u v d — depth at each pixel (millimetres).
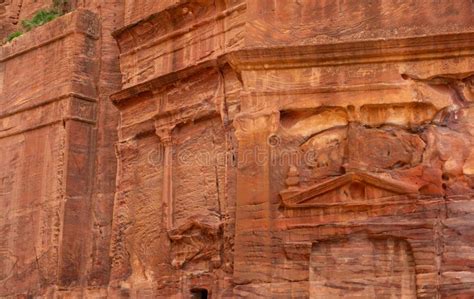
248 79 12727
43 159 18062
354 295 11445
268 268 11953
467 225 11070
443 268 10992
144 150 15289
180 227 13812
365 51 11992
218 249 13109
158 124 14781
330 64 12273
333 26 12594
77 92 17906
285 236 11969
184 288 13602
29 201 18062
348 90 12094
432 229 11156
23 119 18797
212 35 14406
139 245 14891
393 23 12219
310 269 11750
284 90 12477
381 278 11352
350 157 11922
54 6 21625
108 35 18562
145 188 15039
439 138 11633
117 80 18406
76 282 17078
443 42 11602
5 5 24891
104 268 17281
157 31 15594
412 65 11867
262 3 13109
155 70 15523
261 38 12961
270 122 12461
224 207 13242
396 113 11945
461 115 11734
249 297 11969
